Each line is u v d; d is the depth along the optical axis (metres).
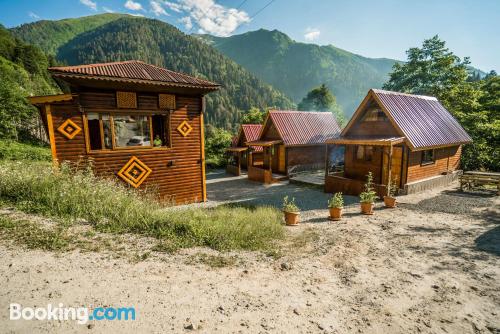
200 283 4.30
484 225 8.63
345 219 9.65
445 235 7.68
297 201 14.01
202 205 12.65
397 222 9.09
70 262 4.41
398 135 13.74
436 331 3.61
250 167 23.34
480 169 20.56
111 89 10.59
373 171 15.21
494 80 26.09
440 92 24.86
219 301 3.84
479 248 6.70
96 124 11.45
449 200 12.30
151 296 3.75
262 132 24.97
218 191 18.45
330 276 5.07
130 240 5.65
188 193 12.84
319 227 8.60
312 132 23.58
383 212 10.55
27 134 35.59
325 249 6.48
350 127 16.03
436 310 4.11
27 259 4.34
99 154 10.67
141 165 11.51
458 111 22.02
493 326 3.78
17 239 4.94
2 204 6.52
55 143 9.94
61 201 6.86
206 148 37.12
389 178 12.25
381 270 5.43
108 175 10.89
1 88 32.19
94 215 6.50
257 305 3.85
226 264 5.16
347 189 14.69
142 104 11.23
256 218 8.88
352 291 4.55
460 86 24.62
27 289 3.58
